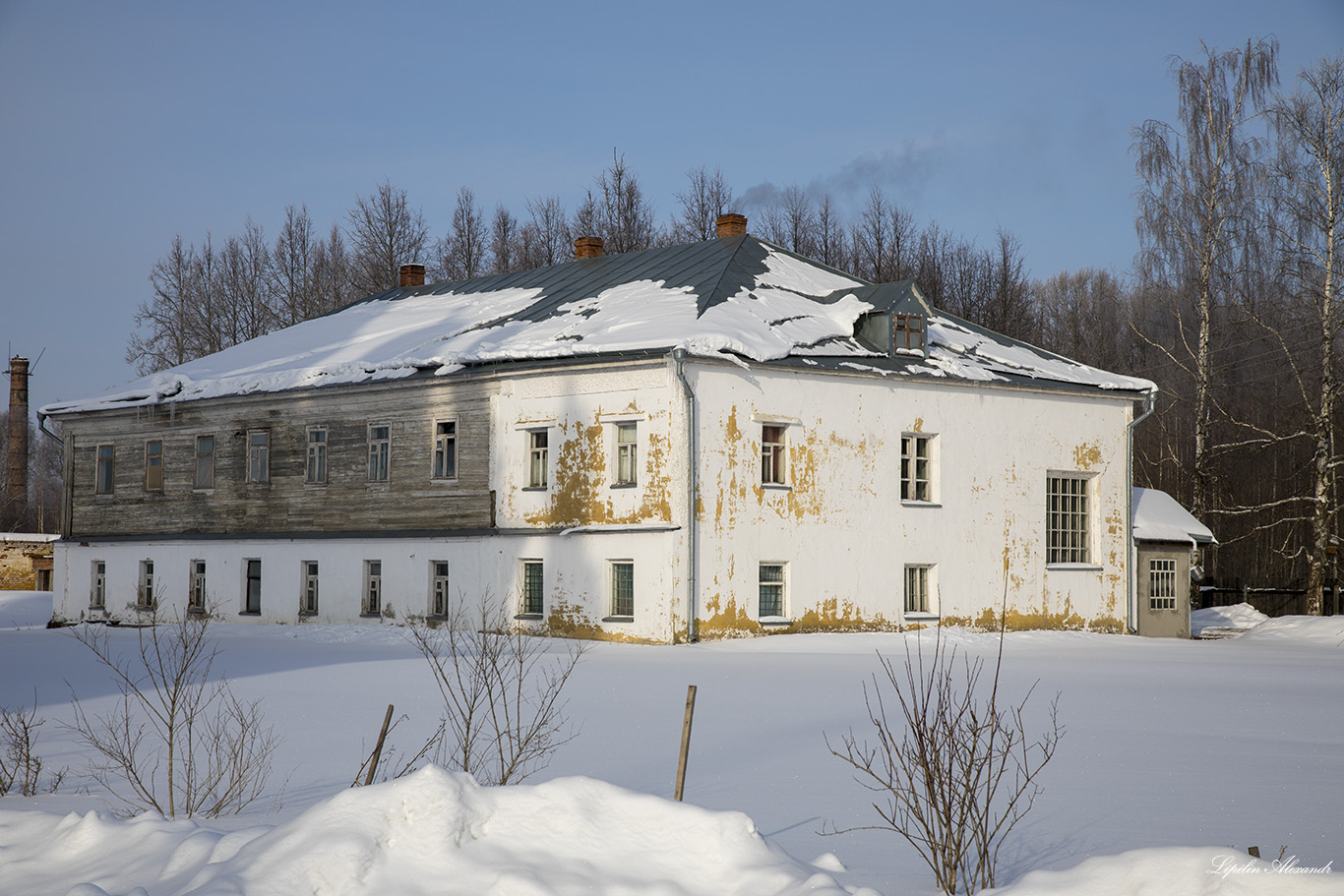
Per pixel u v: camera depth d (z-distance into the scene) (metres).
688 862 7.55
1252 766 12.34
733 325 31.47
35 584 62.41
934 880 8.08
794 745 13.59
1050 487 36.41
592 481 31.03
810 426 31.39
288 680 20.42
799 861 7.75
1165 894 6.72
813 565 31.17
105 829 8.88
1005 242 72.62
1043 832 9.38
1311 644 35.09
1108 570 37.19
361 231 68.12
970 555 34.09
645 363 29.97
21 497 81.69
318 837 7.43
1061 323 81.94
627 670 22.20
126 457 42.94
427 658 23.58
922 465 33.81
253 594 39.09
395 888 7.14
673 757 12.70
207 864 7.75
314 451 37.94
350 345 40.91
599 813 7.86
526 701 17.38
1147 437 60.94
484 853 7.50
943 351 35.50
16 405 82.00
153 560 41.84
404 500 35.34
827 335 32.78
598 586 30.44
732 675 21.27
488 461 33.47
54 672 22.42
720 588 29.66
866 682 20.17
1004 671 22.81
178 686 12.22
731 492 30.00
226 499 40.00
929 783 8.28
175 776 11.88
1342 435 51.62
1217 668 24.73
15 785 11.52
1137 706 17.45
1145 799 10.66
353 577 36.31
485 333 36.66
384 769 11.94
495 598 32.66
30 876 8.27
